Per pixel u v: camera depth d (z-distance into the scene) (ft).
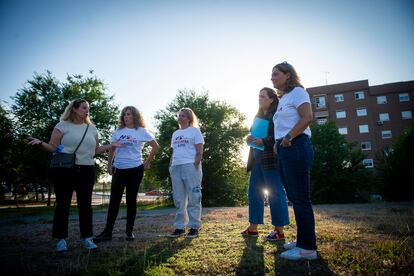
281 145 10.13
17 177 97.09
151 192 191.83
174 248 11.90
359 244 11.62
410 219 19.57
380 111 144.25
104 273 8.55
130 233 14.52
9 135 95.25
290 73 10.94
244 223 20.18
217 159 105.19
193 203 15.28
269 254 10.52
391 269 8.27
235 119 115.85
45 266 9.59
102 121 106.22
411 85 142.72
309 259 9.52
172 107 112.98
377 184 68.44
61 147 12.57
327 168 67.31
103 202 101.14
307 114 9.84
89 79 111.04
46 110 101.65
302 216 9.75
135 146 15.24
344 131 142.41
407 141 66.95
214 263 9.45
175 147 16.28
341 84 146.41
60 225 12.16
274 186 13.44
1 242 14.62
